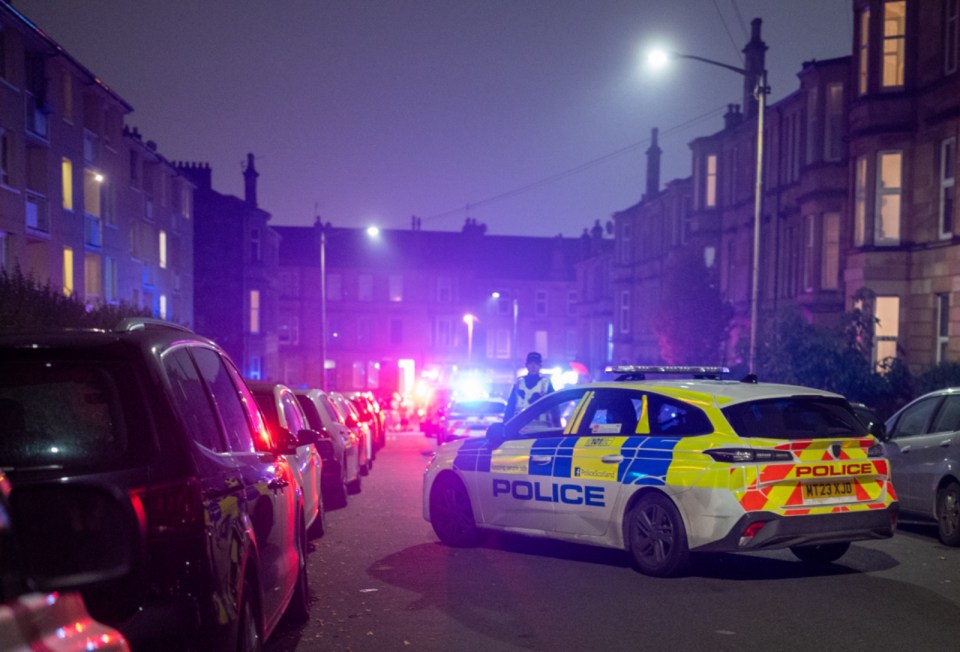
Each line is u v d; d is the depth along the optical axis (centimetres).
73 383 436
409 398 6831
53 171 3353
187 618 412
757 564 955
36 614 239
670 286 3784
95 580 397
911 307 2514
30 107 3166
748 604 779
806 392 905
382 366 8131
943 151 2406
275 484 593
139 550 407
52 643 240
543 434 1025
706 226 4116
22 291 1938
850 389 2403
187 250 5491
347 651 652
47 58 3281
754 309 2186
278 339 7625
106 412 430
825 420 904
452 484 1092
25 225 3086
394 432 4744
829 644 660
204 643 417
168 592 411
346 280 8344
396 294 8438
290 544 652
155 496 415
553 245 9256
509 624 720
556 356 8894
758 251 2184
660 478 880
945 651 643
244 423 594
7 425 427
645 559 895
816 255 3075
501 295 8812
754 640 670
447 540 1092
